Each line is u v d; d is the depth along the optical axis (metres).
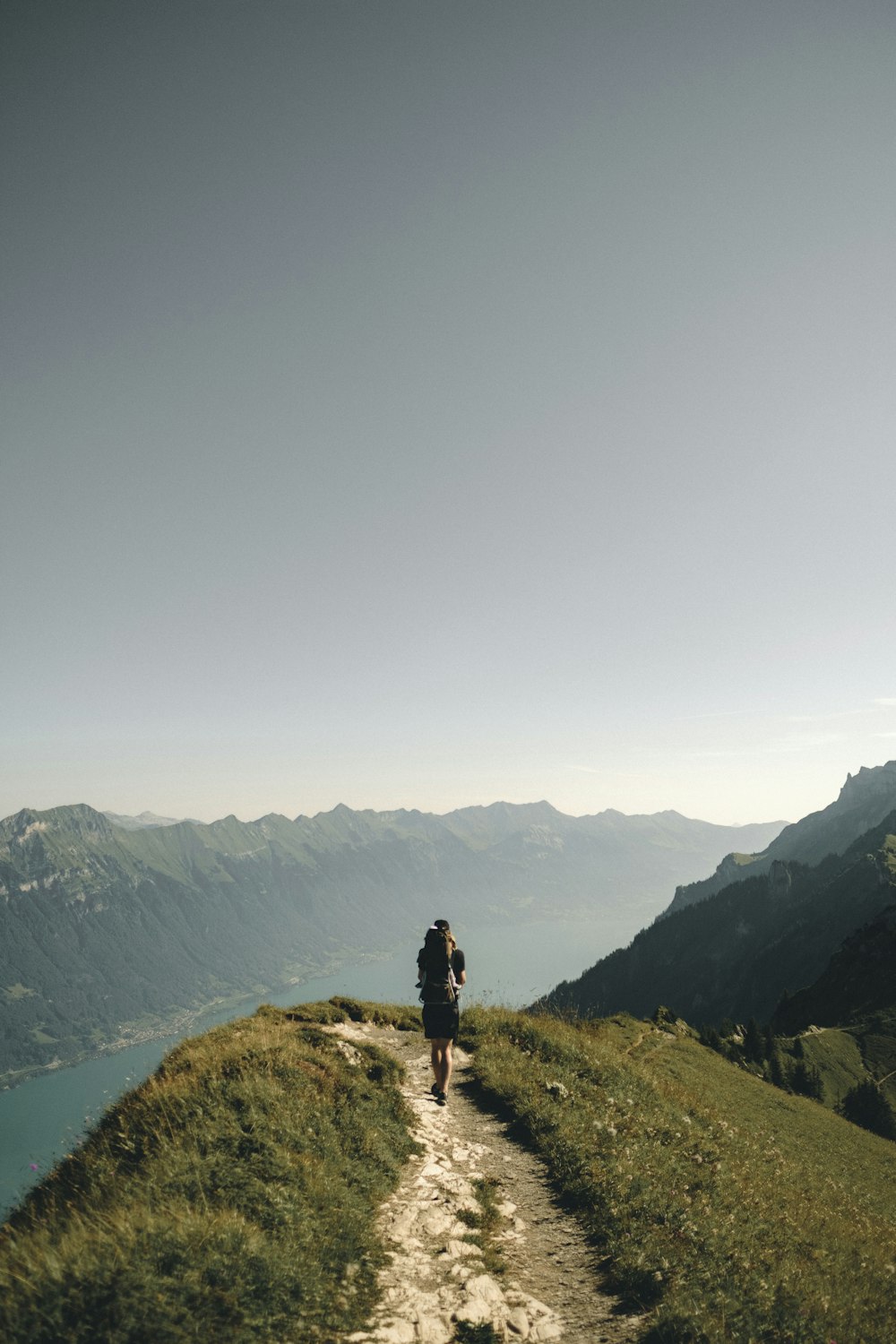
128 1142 10.10
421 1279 8.23
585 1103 15.34
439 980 14.36
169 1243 7.10
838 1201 16.14
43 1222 8.15
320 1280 7.50
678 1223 10.12
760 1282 8.88
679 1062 34.56
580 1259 9.22
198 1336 6.18
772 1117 30.62
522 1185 11.40
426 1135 13.07
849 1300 9.23
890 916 169.50
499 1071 16.86
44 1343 5.88
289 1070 12.98
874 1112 63.09
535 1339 7.30
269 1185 8.85
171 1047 16.00
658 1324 7.63
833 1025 132.25
